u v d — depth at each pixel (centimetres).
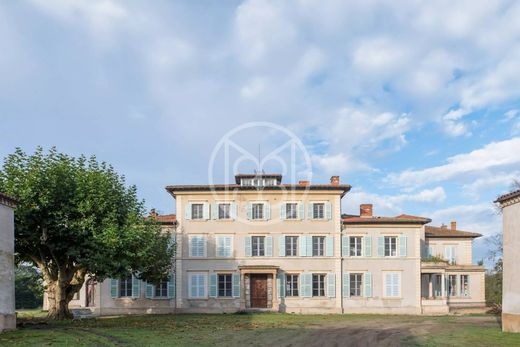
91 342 1992
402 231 4541
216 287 4400
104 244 2809
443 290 4516
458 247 5053
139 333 2358
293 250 4475
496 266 4819
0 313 2233
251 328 2722
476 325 2975
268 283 4391
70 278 3127
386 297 4444
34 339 2027
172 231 4491
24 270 6000
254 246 4481
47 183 2805
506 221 2525
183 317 3644
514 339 2180
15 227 2691
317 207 4528
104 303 4347
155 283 3819
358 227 4531
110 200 2992
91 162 3169
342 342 2183
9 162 2900
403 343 2128
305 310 4388
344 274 4459
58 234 2817
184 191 4509
